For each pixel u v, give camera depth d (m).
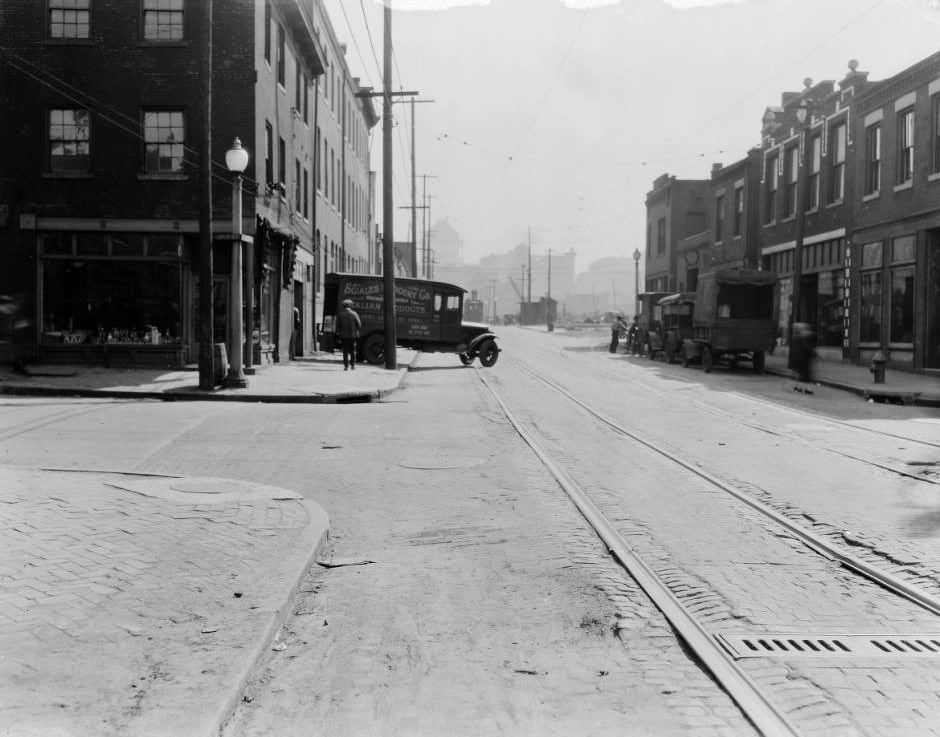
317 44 33.34
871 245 28.94
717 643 5.14
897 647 5.13
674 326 35.56
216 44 24.50
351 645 5.24
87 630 5.10
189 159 24.58
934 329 25.77
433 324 31.45
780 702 4.37
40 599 5.59
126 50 24.41
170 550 6.86
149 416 15.81
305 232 34.19
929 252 25.75
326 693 4.55
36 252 24.48
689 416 17.02
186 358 24.81
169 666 4.64
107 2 24.33
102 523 7.64
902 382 23.03
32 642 4.89
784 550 7.26
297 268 32.72
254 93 24.59
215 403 18.38
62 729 3.92
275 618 5.39
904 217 26.70
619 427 15.17
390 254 28.03
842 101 31.23
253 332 25.80
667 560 6.94
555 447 12.91
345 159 47.34
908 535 7.69
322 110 38.31
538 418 16.52
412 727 4.15
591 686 4.61
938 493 9.55
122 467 10.97
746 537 7.68
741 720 4.19
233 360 20.41
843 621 5.56
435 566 6.91
